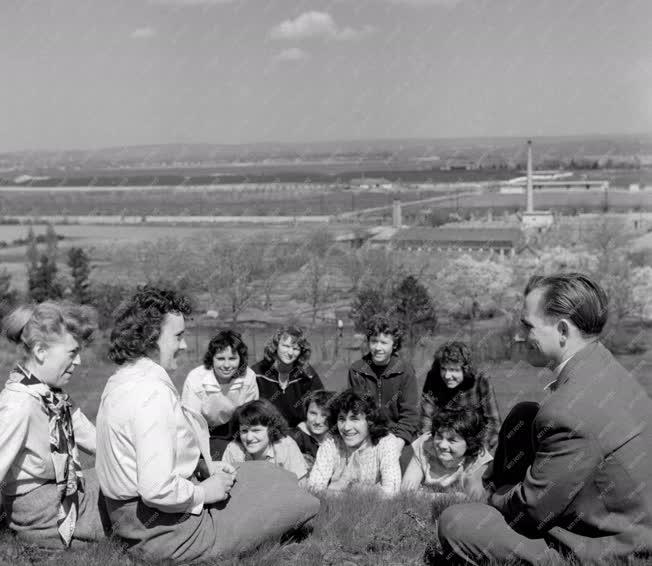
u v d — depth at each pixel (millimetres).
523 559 4980
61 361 5531
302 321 84938
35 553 5391
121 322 5293
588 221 180750
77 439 6129
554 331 5004
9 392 5395
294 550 5684
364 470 7969
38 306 5590
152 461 4996
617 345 61281
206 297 95625
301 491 5809
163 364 5418
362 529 6125
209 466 5668
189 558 5262
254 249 108938
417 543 5953
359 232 173875
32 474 5469
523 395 33250
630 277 76000
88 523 5633
